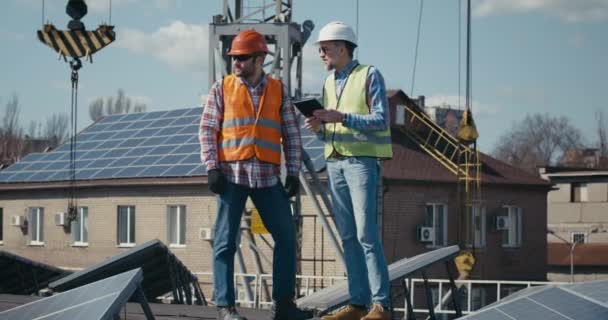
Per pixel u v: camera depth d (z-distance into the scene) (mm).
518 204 48812
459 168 45062
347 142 8336
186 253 44688
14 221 51250
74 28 21516
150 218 46000
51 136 122250
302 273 39875
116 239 47156
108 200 47594
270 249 40031
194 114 49531
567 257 66375
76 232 49031
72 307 6773
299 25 26688
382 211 41875
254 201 8023
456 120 72500
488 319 6102
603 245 66125
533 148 130750
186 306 11727
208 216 44062
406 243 43062
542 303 6281
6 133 111000
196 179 44000
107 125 53062
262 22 26406
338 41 8438
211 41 26391
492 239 47469
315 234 39406
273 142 7945
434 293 42812
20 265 21078
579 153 122625
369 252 8273
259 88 7941
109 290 6816
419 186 43688
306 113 8078
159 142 48625
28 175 51438
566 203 79250
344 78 8477
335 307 9586
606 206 77625
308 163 26500
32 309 7395
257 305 26141
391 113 46719
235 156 7844
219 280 7961
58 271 21672
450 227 44844
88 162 49781
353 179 8320
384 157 8352
